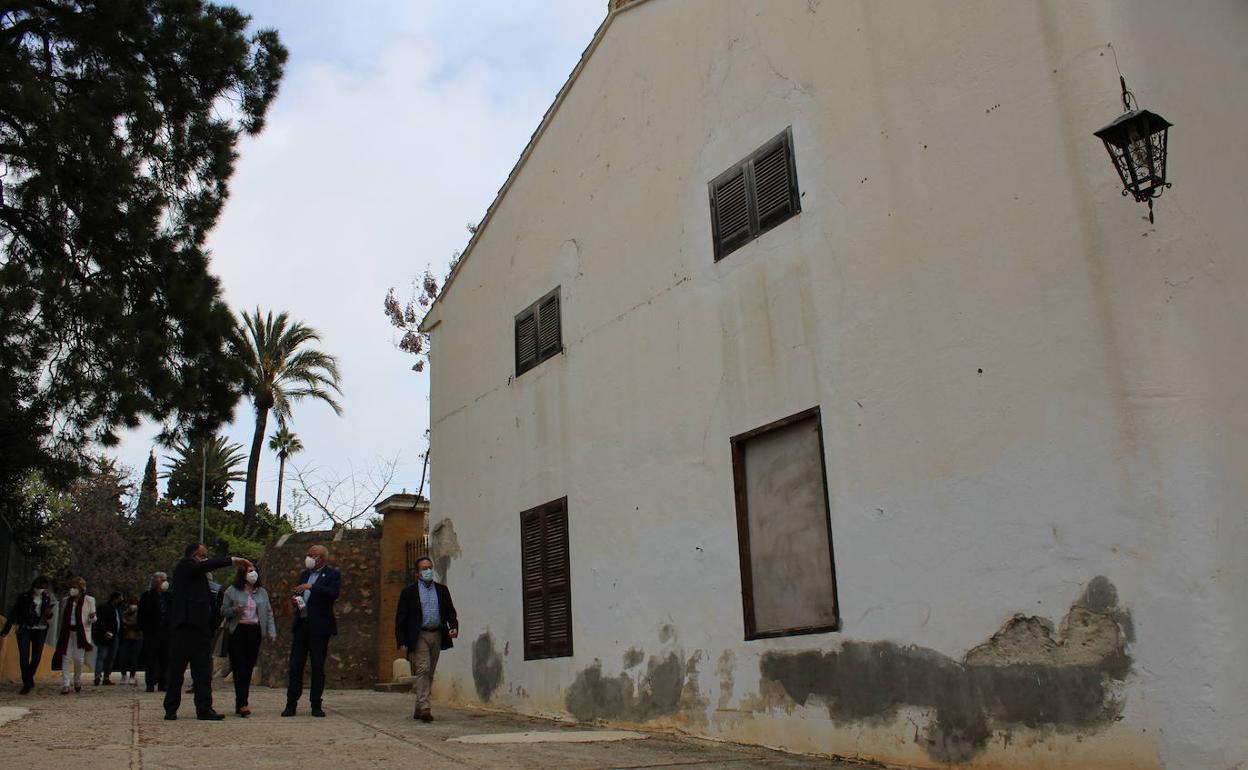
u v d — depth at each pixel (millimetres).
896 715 7113
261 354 34188
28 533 21062
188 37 16781
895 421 7445
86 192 15766
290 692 10656
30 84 14484
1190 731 5484
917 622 7062
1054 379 6426
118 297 15852
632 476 10180
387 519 16812
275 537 17828
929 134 7484
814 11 8641
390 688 15023
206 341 17297
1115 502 6004
